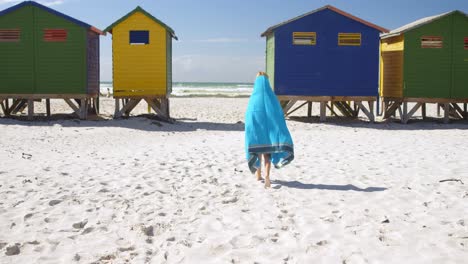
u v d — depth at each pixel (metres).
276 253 4.49
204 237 5.04
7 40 18.64
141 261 4.37
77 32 18.66
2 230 5.26
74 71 18.78
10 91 18.70
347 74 19.83
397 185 7.56
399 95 20.58
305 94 19.89
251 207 6.29
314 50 19.77
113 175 8.39
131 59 19.25
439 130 17.41
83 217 5.80
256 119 7.32
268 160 7.50
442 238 4.83
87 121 18.36
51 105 27.39
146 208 6.23
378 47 19.77
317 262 4.24
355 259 4.27
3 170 8.61
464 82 20.23
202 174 8.58
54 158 10.27
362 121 20.56
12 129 15.31
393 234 4.99
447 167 9.17
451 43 20.09
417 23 20.61
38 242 4.89
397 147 12.34
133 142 13.69
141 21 19.11
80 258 4.44
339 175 8.46
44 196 6.71
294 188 7.41
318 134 15.77
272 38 20.56
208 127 18.41
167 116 20.73
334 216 5.75
